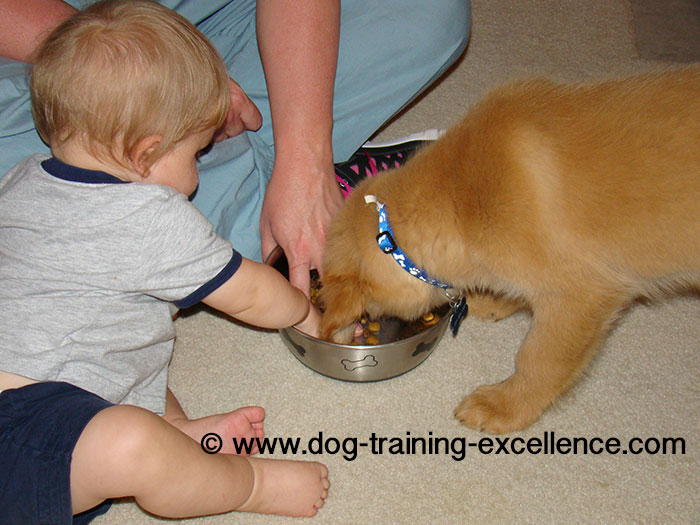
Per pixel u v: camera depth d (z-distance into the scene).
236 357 1.56
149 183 1.24
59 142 1.20
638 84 1.31
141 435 1.08
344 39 1.69
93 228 1.16
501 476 1.35
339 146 1.80
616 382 1.51
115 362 1.20
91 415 1.07
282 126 1.50
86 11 1.21
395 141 1.91
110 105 1.15
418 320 1.64
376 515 1.29
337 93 1.73
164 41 1.19
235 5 1.77
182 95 1.21
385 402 1.48
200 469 1.15
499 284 1.41
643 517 1.28
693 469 1.35
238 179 1.56
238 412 1.35
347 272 1.38
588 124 1.26
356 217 1.39
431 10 1.70
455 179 1.30
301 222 1.49
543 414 1.46
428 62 1.75
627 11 2.52
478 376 1.53
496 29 2.45
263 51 1.54
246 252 1.66
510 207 1.26
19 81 1.42
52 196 1.17
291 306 1.38
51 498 1.04
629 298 1.39
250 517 1.29
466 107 2.12
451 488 1.33
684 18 2.48
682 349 1.57
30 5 1.41
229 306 1.30
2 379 1.10
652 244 1.29
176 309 1.38
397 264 1.38
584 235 1.27
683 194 1.24
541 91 1.34
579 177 1.25
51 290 1.15
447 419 1.45
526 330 1.62
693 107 1.25
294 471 1.27
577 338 1.36
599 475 1.34
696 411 1.45
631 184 1.24
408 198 1.33
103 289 1.18
